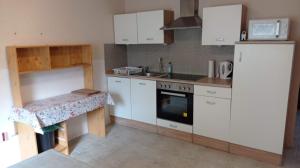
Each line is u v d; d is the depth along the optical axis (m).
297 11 2.92
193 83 3.23
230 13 3.01
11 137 2.86
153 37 3.77
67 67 3.26
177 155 3.10
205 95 3.17
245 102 2.88
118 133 3.84
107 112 4.26
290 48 2.51
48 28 3.13
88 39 3.75
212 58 3.65
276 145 2.77
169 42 3.85
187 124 3.43
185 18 3.53
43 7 3.05
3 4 2.64
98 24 3.91
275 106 2.70
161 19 3.62
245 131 2.95
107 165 2.89
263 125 2.82
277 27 2.67
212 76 3.56
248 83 2.82
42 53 2.96
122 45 4.48
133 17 3.92
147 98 3.75
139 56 4.48
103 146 3.39
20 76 2.89
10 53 2.66
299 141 3.44
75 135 3.70
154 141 3.52
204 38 3.29
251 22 2.83
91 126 3.83
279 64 2.60
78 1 3.52
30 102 3.00
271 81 2.68
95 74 3.97
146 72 4.24
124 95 4.03
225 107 3.04
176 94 3.41
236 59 2.86
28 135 2.78
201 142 3.36
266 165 2.82
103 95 3.48
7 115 2.79
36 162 1.70
